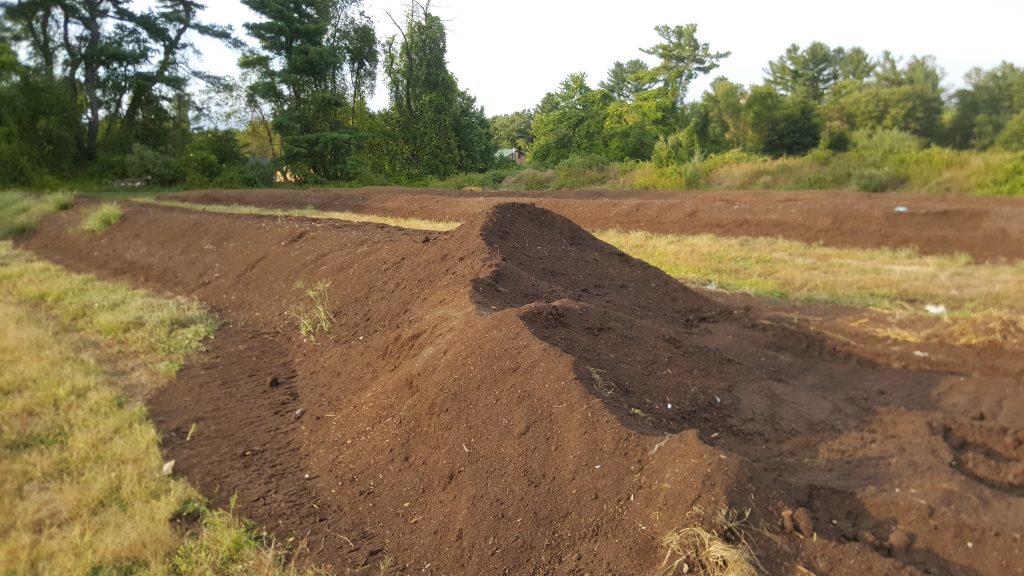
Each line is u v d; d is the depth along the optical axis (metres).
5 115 28.69
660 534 3.50
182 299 10.13
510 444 4.38
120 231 14.52
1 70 29.14
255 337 8.45
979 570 3.23
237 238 11.80
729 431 4.80
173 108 38.03
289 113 35.44
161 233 13.45
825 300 8.64
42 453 5.34
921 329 7.15
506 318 5.38
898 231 12.18
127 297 10.15
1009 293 8.30
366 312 7.79
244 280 10.30
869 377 6.12
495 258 7.41
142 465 5.16
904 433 4.73
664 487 3.65
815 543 3.32
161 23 35.69
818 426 5.00
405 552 4.12
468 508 4.16
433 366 5.39
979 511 3.56
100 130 38.53
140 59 35.31
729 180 21.53
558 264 8.16
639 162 27.38
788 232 13.23
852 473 4.15
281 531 4.38
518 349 4.99
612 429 4.10
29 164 28.42
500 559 3.80
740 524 3.38
